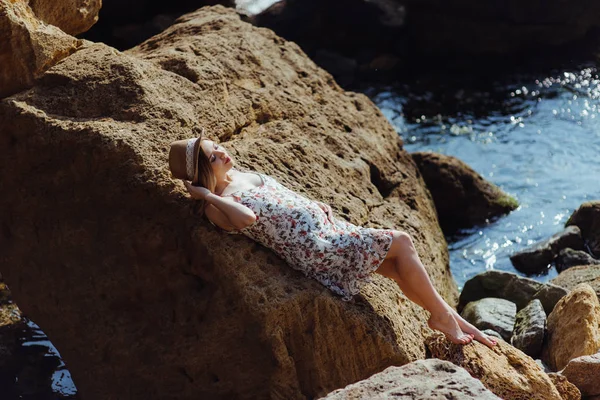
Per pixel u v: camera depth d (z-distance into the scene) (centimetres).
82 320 552
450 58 1295
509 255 838
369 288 545
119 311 540
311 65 778
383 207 669
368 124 758
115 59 569
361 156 702
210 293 505
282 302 490
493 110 1141
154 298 528
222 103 620
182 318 516
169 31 748
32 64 558
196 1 1325
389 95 1195
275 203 506
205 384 511
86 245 540
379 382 411
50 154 534
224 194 511
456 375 411
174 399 524
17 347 637
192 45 665
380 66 1277
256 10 1321
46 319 571
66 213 543
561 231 833
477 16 1268
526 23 1266
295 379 499
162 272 520
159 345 523
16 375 606
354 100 778
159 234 514
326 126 695
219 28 745
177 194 511
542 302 683
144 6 1294
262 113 655
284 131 643
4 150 546
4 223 569
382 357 516
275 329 488
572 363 536
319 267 510
